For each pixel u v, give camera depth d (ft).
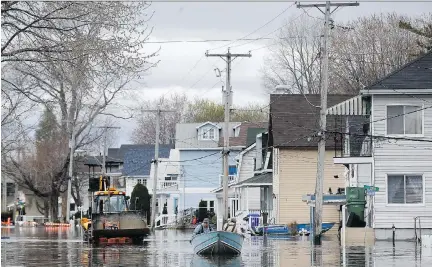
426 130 456.86
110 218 460.96
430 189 456.45
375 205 457.27
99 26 189.98
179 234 628.69
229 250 344.08
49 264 296.10
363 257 319.88
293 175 613.52
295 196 612.70
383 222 456.04
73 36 188.85
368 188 434.71
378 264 282.77
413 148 458.50
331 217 592.60
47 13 186.91
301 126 621.72
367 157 460.55
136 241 465.06
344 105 543.39
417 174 457.68
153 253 363.15
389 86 456.45
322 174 438.40
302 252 362.12
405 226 455.63
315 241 433.48
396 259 306.35
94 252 372.79
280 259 317.01
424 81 457.68
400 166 457.68
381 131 458.91
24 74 201.16
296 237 550.36
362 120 526.16
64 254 357.41
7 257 336.90
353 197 462.19
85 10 187.62
